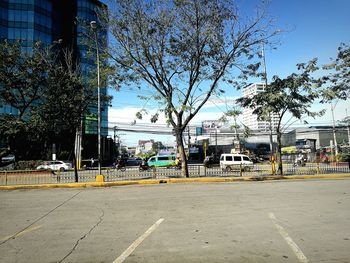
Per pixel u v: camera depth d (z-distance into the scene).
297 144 64.62
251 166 29.81
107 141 75.50
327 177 21.20
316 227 7.17
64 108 19.91
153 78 19.61
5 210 10.16
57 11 59.06
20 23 53.75
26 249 5.90
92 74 21.28
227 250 5.63
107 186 17.72
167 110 18.77
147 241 6.28
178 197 12.15
